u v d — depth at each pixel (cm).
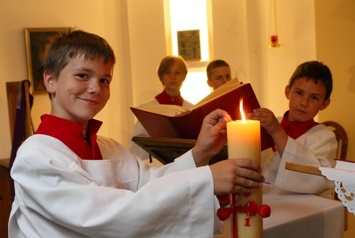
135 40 302
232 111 114
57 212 76
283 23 290
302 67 153
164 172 102
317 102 148
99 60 87
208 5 310
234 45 313
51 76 90
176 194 76
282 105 300
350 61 263
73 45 86
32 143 84
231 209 77
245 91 112
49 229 81
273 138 126
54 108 92
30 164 79
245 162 76
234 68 314
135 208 75
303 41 274
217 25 309
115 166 99
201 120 114
